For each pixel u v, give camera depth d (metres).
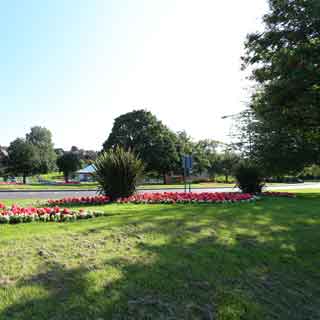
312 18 6.34
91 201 9.84
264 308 2.91
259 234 5.06
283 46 7.04
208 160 53.00
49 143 73.00
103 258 3.55
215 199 9.96
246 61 7.84
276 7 7.14
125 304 2.67
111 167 10.29
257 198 11.27
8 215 5.58
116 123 42.44
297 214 7.14
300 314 2.95
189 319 2.59
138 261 3.54
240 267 3.71
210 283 3.22
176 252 3.91
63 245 3.96
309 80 6.16
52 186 31.00
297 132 9.40
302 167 15.39
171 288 3.02
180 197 10.20
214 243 4.39
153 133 41.25
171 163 41.50
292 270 3.85
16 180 54.41
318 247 4.69
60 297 2.66
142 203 9.56
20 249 3.73
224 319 2.64
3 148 64.19
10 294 2.66
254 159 15.63
